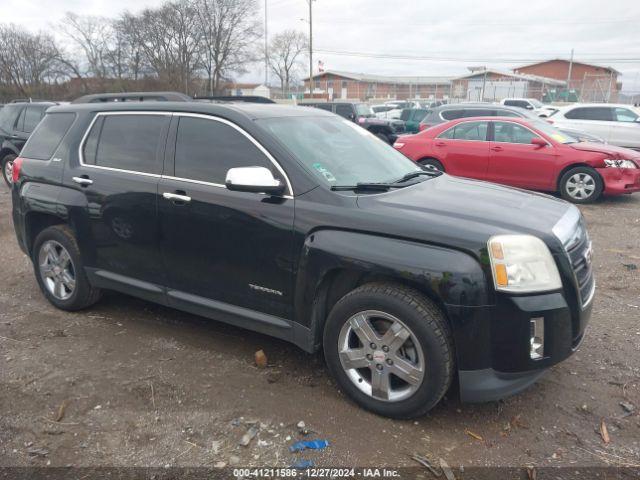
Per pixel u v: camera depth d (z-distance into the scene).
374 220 3.00
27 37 49.75
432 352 2.83
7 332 4.21
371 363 3.07
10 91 48.00
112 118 4.24
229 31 53.16
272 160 3.39
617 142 14.54
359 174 3.61
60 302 4.60
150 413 3.12
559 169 9.54
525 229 2.89
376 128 19.31
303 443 2.86
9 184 11.62
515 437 2.93
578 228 3.26
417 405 2.94
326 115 4.34
